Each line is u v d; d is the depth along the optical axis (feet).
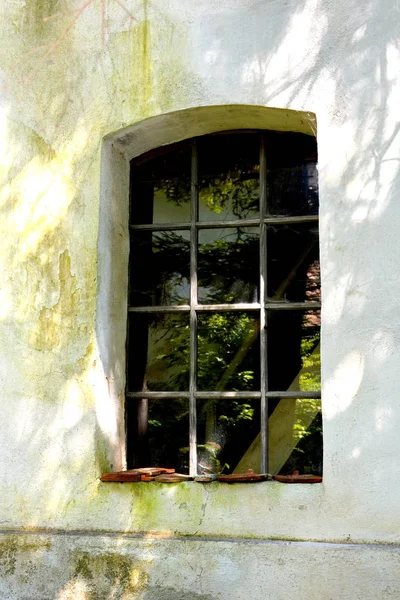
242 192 14.43
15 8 14.87
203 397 13.83
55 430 13.71
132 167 15.08
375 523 12.09
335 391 12.45
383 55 12.89
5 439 13.93
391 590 11.78
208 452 13.89
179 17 13.94
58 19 14.61
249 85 13.44
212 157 14.67
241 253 14.28
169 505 13.05
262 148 14.34
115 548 13.01
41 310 14.05
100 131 14.12
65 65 14.46
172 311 14.24
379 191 12.64
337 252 12.71
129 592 12.86
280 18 13.46
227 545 12.55
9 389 14.02
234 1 13.71
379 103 12.81
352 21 13.10
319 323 13.76
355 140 12.85
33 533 13.46
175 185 14.80
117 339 14.33
